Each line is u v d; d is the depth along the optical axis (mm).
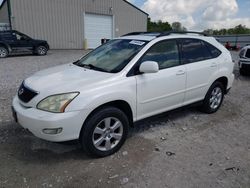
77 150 3490
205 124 4539
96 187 2721
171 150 3539
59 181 2803
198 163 3217
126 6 23469
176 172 3012
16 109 3221
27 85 3328
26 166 3070
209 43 4875
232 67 5273
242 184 2812
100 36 22422
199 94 4656
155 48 3867
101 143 3283
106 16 22359
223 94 5266
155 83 3744
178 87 4145
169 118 4789
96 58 4145
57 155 3344
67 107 2904
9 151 3393
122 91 3324
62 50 19625
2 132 3924
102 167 3094
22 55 15492
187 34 4547
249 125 4543
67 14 20016
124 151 3486
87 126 3080
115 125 3369
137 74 3553
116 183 2789
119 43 4227
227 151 3547
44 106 2945
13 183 2744
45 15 18922
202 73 4543
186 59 4324
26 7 17922
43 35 19156
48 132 2887
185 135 4051
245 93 6840
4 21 21109
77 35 20969
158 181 2834
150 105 3789
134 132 4121
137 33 4641
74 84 3113
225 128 4379
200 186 2762
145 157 3338
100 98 3094
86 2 20828
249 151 3568
